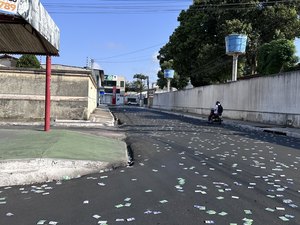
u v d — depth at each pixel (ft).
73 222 16.39
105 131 57.62
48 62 45.78
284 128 71.26
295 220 16.84
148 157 34.27
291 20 121.70
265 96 86.99
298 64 92.22
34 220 16.67
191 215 17.40
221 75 138.41
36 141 34.94
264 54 104.06
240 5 124.36
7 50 45.83
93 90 104.63
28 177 24.64
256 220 16.75
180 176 26.02
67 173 26.40
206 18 134.62
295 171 28.37
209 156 35.01
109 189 22.33
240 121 92.94
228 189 22.35
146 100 299.38
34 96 71.20
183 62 151.23
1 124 63.31
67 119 72.90
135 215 17.37
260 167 29.71
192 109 149.89
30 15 29.17
